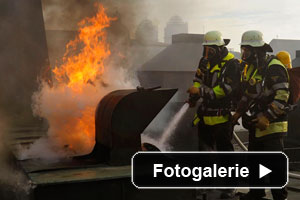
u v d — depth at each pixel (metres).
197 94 3.62
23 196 2.87
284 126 3.23
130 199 2.73
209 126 3.65
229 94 3.52
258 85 3.22
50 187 2.52
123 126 3.01
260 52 3.22
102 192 2.65
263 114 3.11
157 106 3.11
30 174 2.74
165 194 2.82
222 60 3.54
